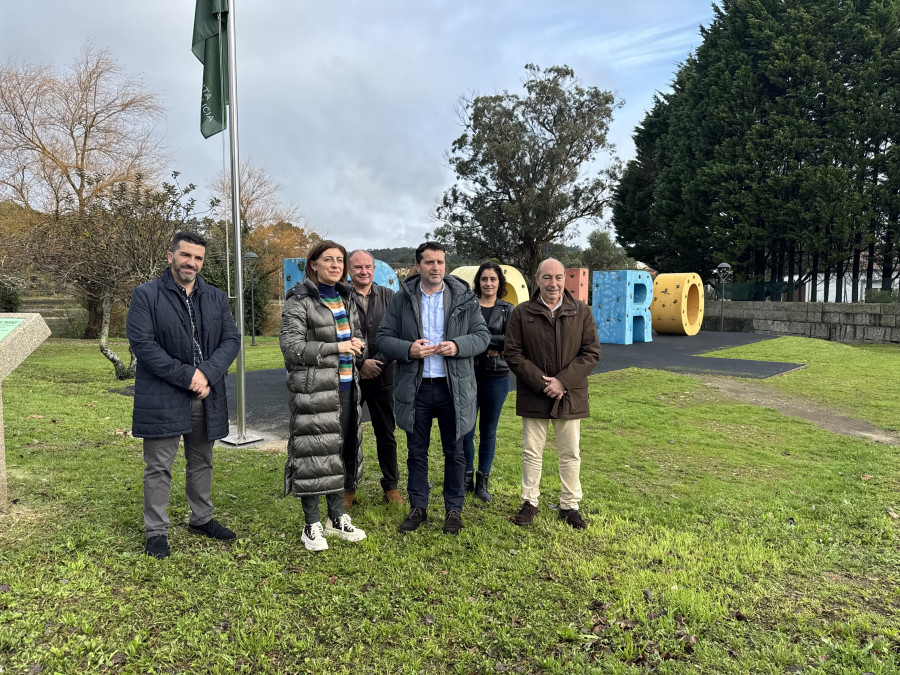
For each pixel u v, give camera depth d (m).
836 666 2.47
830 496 4.61
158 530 3.21
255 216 31.45
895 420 7.61
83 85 19.00
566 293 3.97
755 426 7.14
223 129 5.77
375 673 2.37
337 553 3.35
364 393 4.22
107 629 2.52
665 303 18.59
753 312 22.58
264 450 5.66
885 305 19.19
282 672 2.35
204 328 3.31
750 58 22.72
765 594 3.08
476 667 2.45
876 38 20.48
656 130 28.80
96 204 11.19
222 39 5.72
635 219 29.33
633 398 8.64
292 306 3.31
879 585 3.23
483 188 35.09
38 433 5.66
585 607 2.89
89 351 15.02
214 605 2.75
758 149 21.86
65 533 3.34
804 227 21.19
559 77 33.88
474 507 4.23
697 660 2.52
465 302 3.75
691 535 3.75
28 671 2.23
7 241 13.02
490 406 4.35
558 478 4.94
